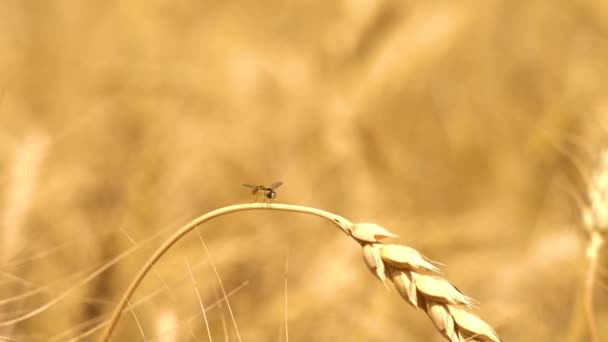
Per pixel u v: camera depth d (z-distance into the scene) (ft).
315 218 2.07
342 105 2.43
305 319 1.59
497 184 2.47
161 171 2.07
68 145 2.20
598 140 2.24
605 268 1.51
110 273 1.53
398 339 1.64
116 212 1.77
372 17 2.72
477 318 1.05
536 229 2.12
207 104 2.53
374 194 2.24
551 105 2.72
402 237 2.04
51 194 1.74
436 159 2.56
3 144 1.87
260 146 2.32
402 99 2.63
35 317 1.44
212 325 1.50
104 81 2.67
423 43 2.66
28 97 2.51
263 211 1.99
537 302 1.74
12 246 1.49
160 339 1.35
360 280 1.70
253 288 1.67
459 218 2.20
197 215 1.93
